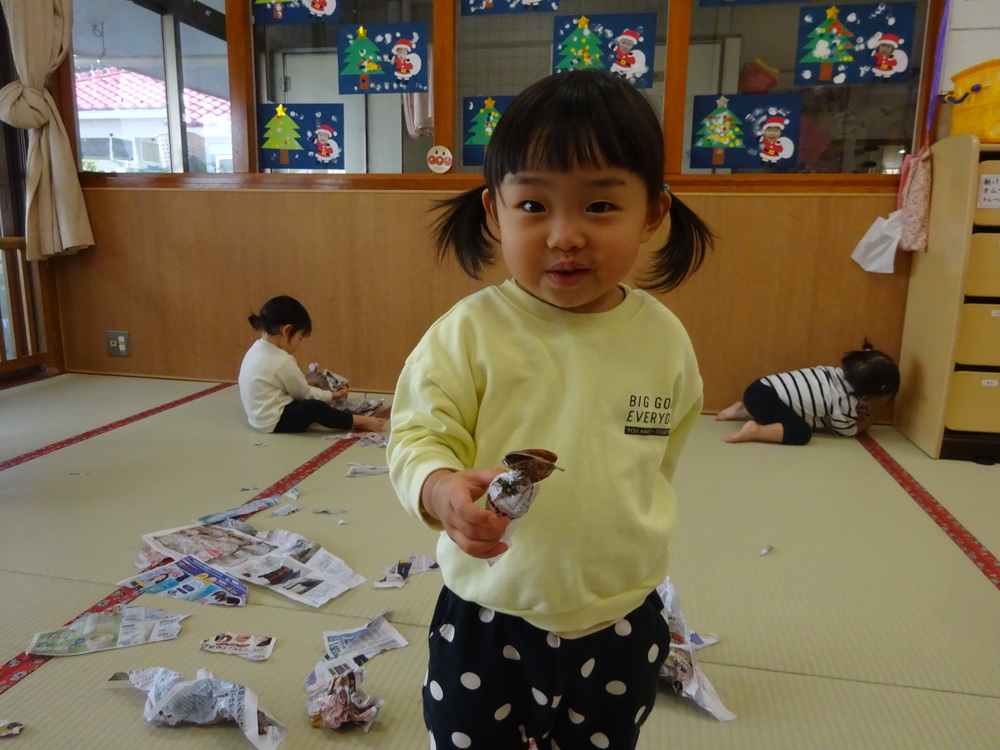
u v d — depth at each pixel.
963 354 2.42
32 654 1.27
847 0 2.80
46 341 3.49
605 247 0.63
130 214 3.38
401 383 0.74
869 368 2.61
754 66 2.90
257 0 3.16
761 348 3.00
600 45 2.94
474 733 0.75
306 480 2.18
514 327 0.71
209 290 3.39
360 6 3.12
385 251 3.20
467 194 0.80
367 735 1.09
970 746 1.09
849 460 2.47
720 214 2.92
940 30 2.65
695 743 1.09
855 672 1.27
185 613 1.41
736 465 2.40
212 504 1.98
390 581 1.54
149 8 3.35
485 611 0.74
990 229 2.38
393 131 3.32
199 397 3.18
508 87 3.15
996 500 2.11
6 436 2.57
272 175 3.24
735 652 1.33
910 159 2.69
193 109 3.42
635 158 0.62
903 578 1.62
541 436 0.69
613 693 0.75
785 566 1.67
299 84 3.28
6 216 3.40
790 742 1.10
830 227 2.86
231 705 1.09
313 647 1.31
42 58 3.14
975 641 1.37
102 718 1.12
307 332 2.79
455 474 0.60
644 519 0.72
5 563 1.61
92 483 2.13
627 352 0.71
